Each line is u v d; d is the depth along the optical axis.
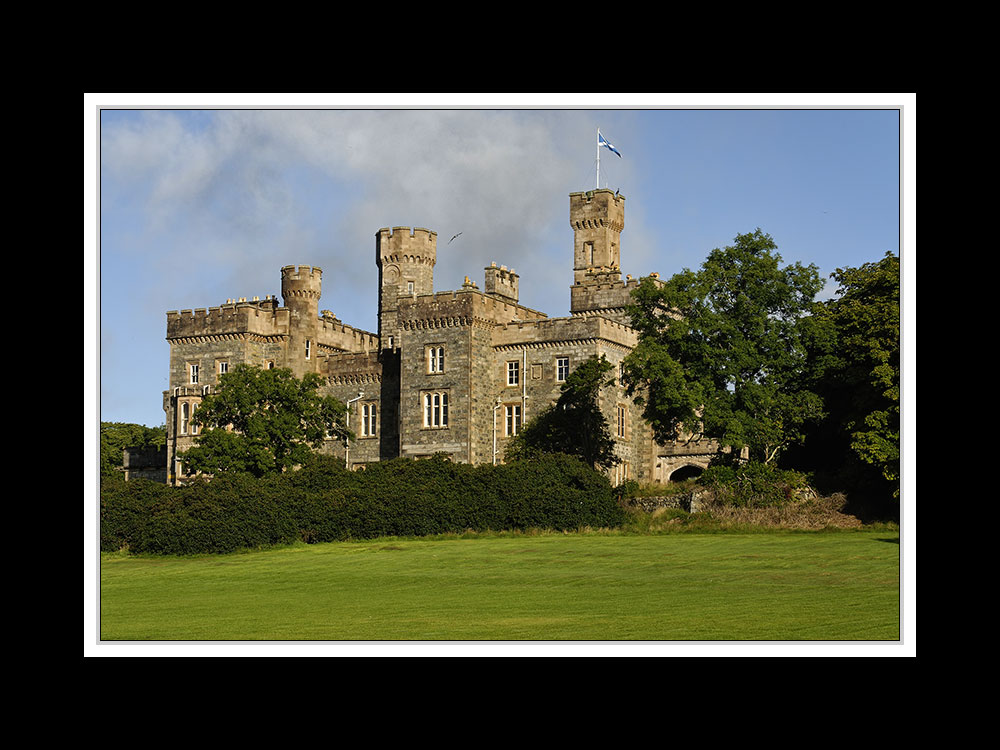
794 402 66.31
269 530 66.56
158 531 65.62
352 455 86.62
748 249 68.00
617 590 43.81
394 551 60.94
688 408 65.12
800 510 63.88
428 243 99.44
